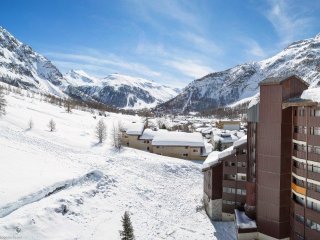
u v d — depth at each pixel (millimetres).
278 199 47125
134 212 53812
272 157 47500
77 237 42156
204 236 50875
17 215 40781
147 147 109750
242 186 56094
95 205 51750
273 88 46969
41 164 60438
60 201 47594
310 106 42562
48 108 175500
